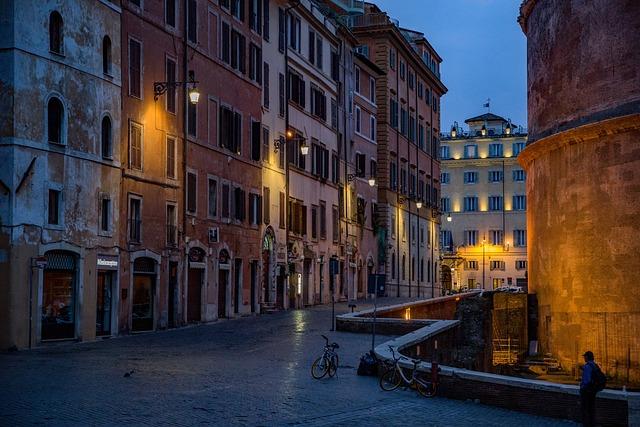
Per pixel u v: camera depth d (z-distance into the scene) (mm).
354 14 84500
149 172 41062
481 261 127812
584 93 39125
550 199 41938
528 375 39281
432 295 99938
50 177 33781
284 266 58656
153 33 41719
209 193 47656
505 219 127438
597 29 38406
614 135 37281
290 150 60562
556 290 41000
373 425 19281
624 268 36625
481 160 128375
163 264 42000
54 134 34375
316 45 66938
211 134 47938
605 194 37625
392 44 85688
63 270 34719
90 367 26172
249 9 53656
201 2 46938
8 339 31625
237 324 45375
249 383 23938
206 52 47438
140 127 40344
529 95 46281
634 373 35750
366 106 79438
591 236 38250
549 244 42031
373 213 80375
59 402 19828
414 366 23750
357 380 25344
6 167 31984
